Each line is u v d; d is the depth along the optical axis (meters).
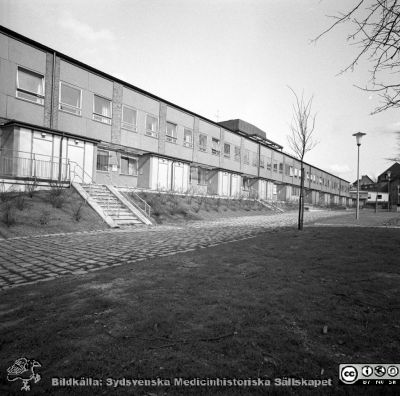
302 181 12.38
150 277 5.00
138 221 15.88
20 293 4.37
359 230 12.04
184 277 4.98
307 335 2.96
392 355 2.62
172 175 26.31
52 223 12.46
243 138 37.44
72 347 2.71
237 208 29.11
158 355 2.58
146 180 24.16
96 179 21.09
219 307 3.62
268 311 3.50
